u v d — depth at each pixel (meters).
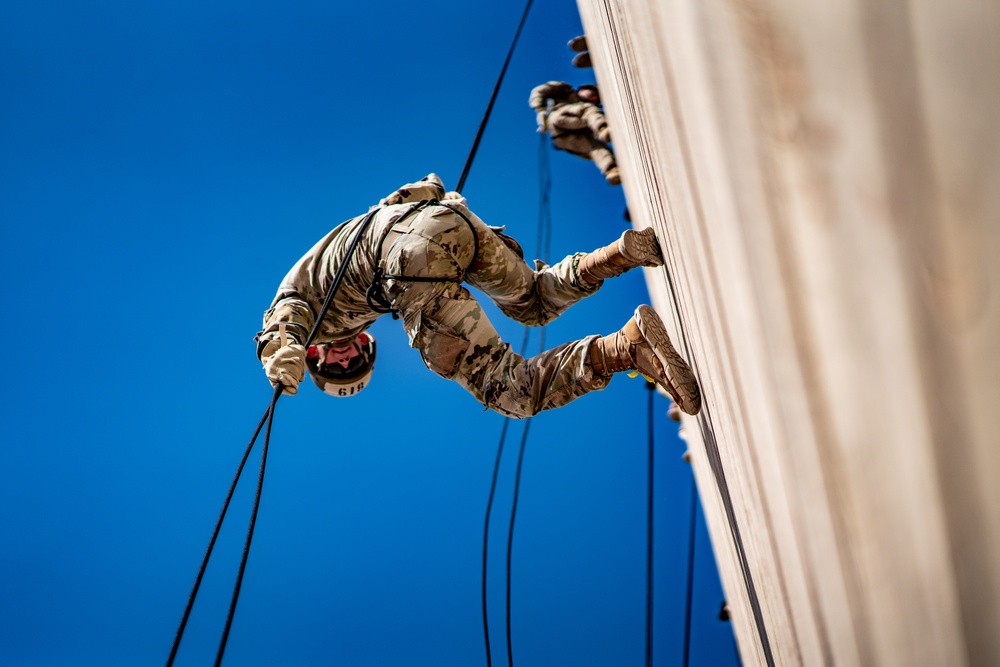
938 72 1.20
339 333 6.38
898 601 1.89
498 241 6.12
